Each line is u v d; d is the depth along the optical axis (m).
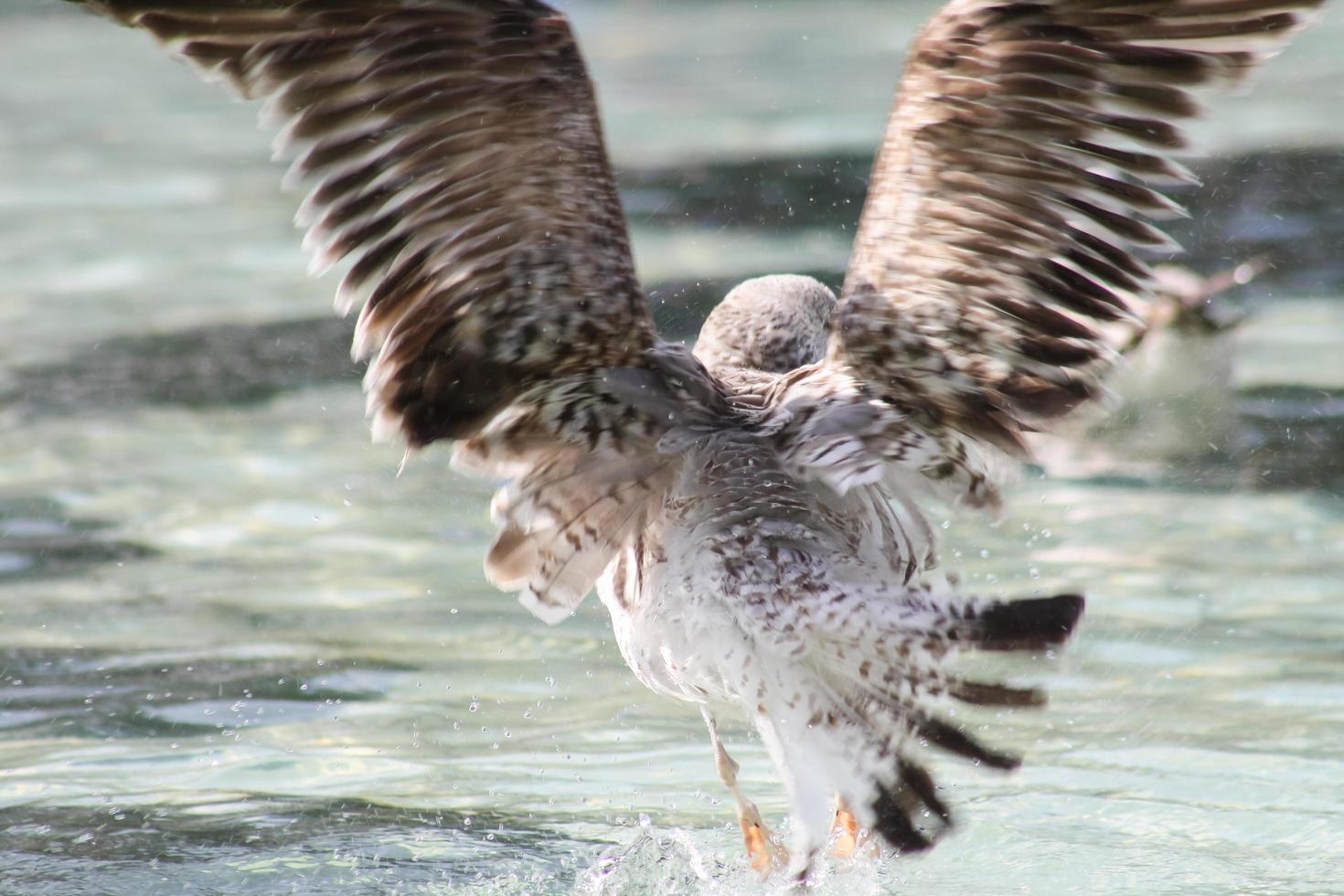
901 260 7.73
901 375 7.92
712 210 27.05
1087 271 7.75
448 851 9.29
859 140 32.31
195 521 14.80
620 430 8.18
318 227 7.75
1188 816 9.48
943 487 8.41
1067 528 13.96
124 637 12.28
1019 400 7.95
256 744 10.64
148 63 48.34
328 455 16.66
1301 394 17.11
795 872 7.52
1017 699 7.52
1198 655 11.53
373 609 12.85
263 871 9.02
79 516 14.91
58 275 24.94
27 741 10.66
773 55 46.25
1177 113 7.55
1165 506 14.45
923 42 7.44
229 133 37.47
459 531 14.62
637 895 8.88
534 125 7.47
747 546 8.04
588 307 7.74
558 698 11.37
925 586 8.59
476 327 7.85
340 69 7.46
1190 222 24.30
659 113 36.81
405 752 10.57
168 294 23.61
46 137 37.31
